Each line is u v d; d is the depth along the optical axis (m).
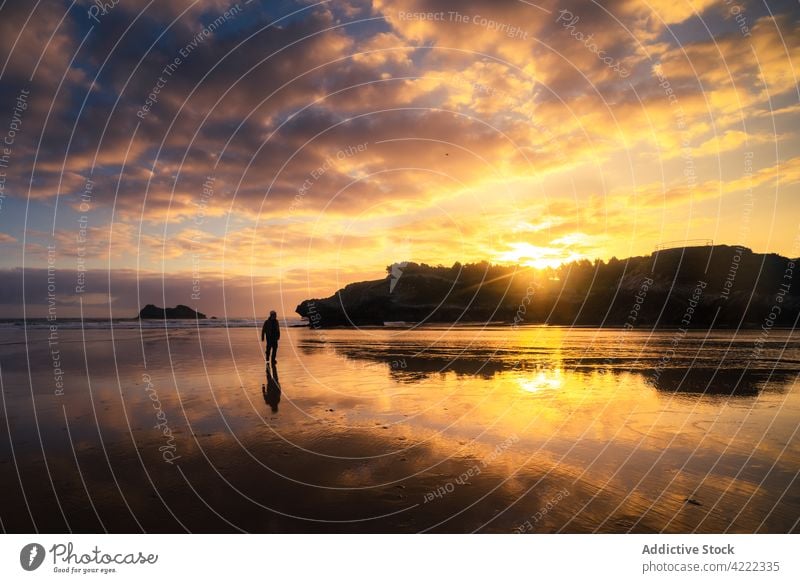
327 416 7.81
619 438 6.48
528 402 8.73
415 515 4.26
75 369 13.16
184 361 15.24
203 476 5.16
